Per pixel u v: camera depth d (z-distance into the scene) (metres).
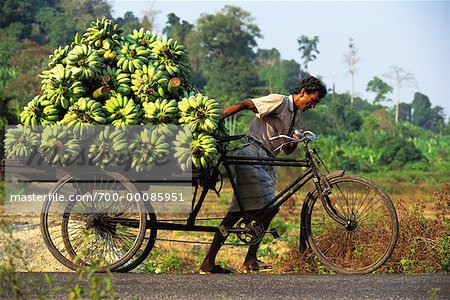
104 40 7.01
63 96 6.72
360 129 80.50
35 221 12.01
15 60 50.62
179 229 7.13
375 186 7.02
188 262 10.07
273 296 5.76
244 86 78.75
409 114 123.81
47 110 6.73
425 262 8.14
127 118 6.66
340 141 67.94
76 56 6.77
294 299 5.68
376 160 57.94
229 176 7.21
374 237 7.41
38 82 40.00
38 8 68.75
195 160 6.71
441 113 122.75
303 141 7.16
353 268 7.22
